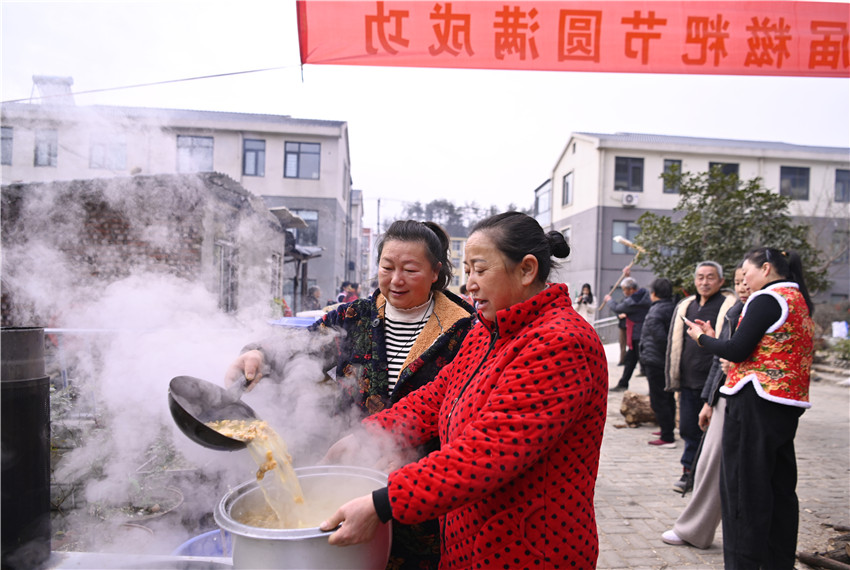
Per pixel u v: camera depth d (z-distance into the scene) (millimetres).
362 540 1059
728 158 17422
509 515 1125
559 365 1068
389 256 1650
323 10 2387
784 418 2178
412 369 1612
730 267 6551
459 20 2455
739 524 2215
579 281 19016
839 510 3322
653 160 17641
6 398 1248
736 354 2223
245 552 1080
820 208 17031
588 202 18391
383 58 2469
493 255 1223
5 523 1255
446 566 1300
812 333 2242
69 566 1353
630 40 2529
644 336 4883
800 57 2580
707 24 2543
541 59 2539
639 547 2832
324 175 14398
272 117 14234
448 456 1048
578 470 1133
